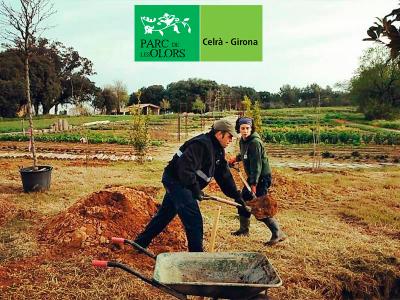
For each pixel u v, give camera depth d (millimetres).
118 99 93125
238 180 11500
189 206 5129
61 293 4785
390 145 29422
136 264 5562
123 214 6555
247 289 3490
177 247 6199
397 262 6086
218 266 4043
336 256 6188
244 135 6516
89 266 5406
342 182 12484
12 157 18984
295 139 30781
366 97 63781
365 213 8586
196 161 4965
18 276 5129
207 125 49531
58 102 82812
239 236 6934
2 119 62031
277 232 6578
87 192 10219
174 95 96125
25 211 7969
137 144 17078
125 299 4742
